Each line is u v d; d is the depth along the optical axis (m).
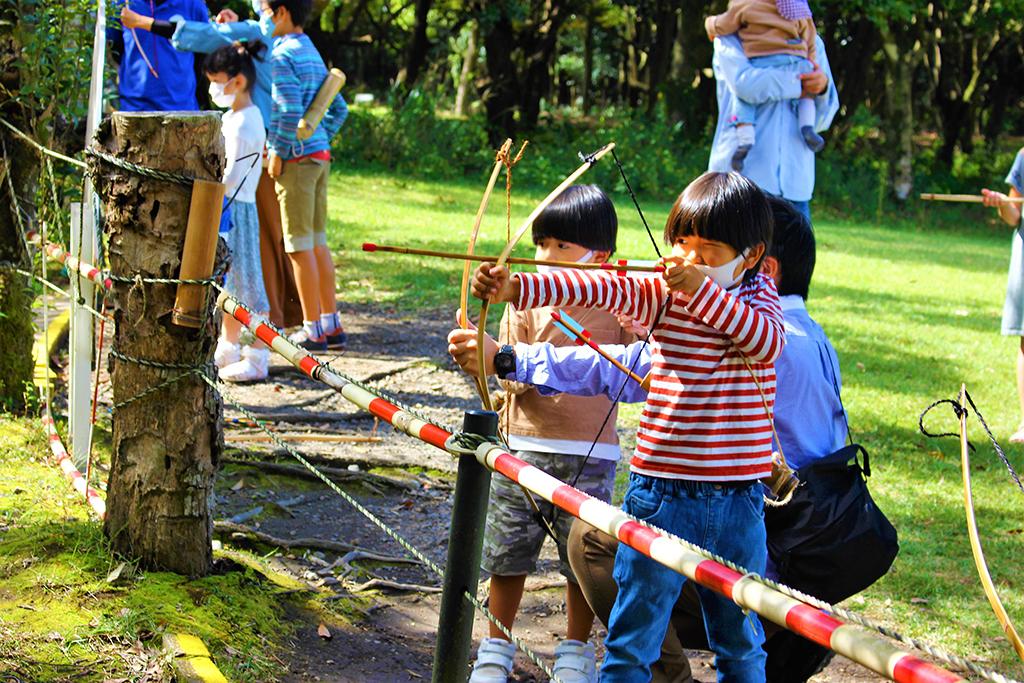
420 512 5.02
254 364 6.75
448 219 15.46
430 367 7.37
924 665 1.59
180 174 3.47
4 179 5.18
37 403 5.39
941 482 5.81
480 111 25.61
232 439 5.55
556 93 41.09
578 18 31.22
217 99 6.54
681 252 2.88
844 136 26.36
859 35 26.84
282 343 3.22
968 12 27.11
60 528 3.87
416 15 25.44
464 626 2.61
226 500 4.82
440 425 2.64
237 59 6.37
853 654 1.66
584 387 3.32
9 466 4.64
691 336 2.78
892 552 3.20
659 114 24.34
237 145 6.43
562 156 23.62
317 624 3.76
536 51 25.53
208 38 6.45
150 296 3.52
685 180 23.31
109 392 5.89
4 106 5.11
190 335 3.56
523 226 2.65
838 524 3.15
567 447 3.57
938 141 30.31
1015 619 4.29
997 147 31.73
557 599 4.37
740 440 2.80
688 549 1.99
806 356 3.43
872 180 24.45
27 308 5.38
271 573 4.04
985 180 28.38
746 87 7.40
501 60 25.16
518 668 3.82
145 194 3.48
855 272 13.72
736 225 2.79
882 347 8.94
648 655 2.97
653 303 2.79
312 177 7.04
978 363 8.57
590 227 3.55
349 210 15.54
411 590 4.23
